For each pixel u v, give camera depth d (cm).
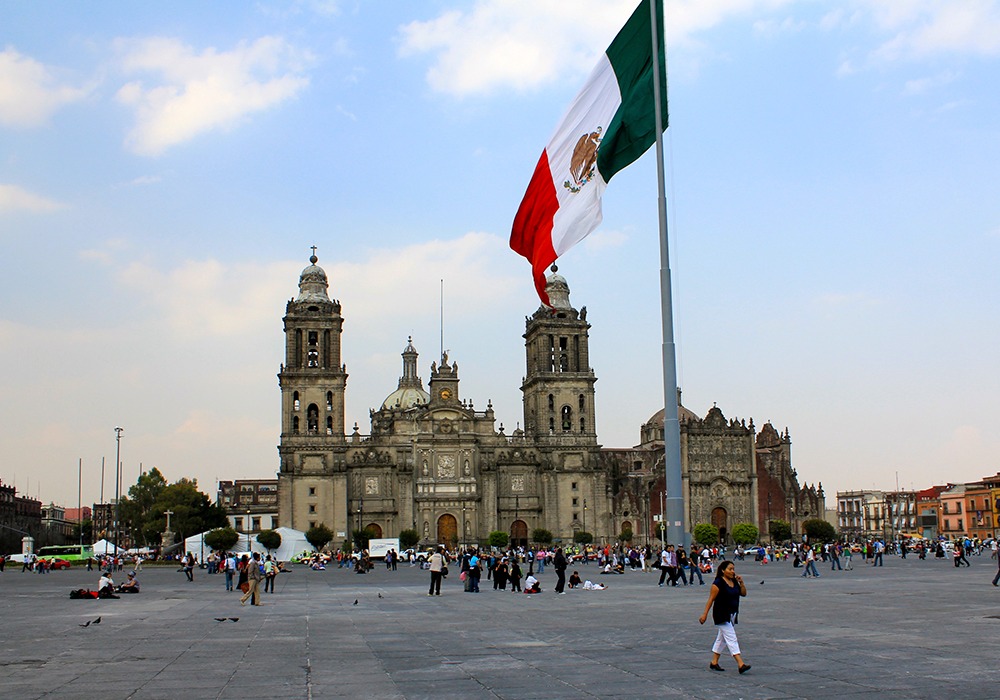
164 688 2266
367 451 19388
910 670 2323
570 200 4006
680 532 3588
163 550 17600
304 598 6066
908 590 5600
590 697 2052
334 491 19038
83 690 2248
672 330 3672
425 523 19175
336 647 3072
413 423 19700
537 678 2327
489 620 4056
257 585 5394
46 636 3569
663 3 3859
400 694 2134
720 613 2377
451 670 2486
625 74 3953
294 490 18950
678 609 4569
